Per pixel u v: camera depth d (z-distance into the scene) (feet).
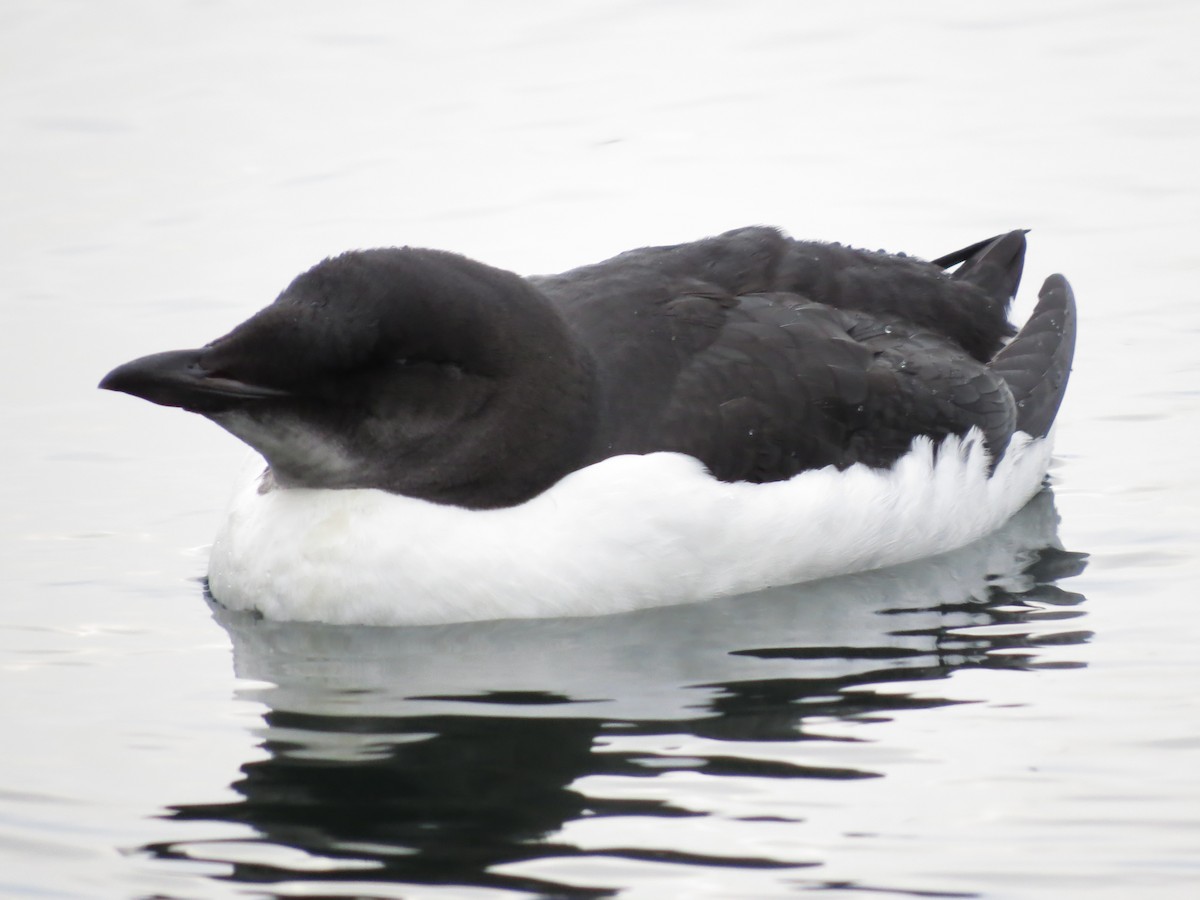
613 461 34.19
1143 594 35.04
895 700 30.71
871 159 57.11
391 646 33.68
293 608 34.68
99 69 64.64
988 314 40.83
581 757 28.84
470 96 62.08
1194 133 58.13
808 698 30.89
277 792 27.94
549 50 65.46
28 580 36.78
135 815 27.40
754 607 34.96
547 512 34.06
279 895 25.07
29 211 55.62
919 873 25.38
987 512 38.50
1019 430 39.17
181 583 36.78
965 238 52.13
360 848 26.25
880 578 36.40
